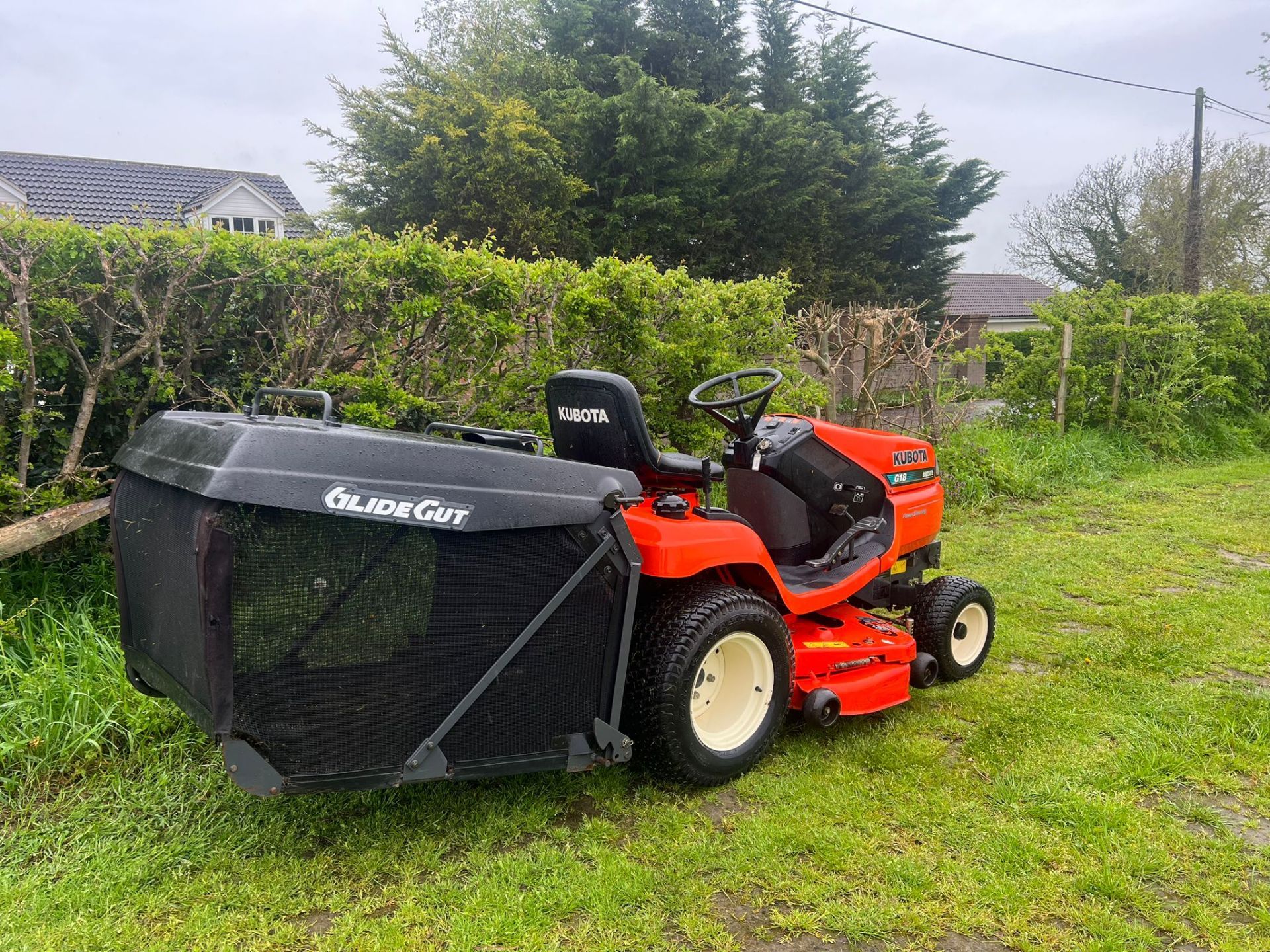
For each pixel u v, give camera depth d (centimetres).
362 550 233
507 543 252
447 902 245
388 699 242
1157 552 672
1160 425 1186
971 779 318
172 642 245
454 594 246
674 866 262
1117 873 259
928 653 404
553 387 347
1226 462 1171
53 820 285
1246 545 696
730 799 306
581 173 2398
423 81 2394
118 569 284
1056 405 1161
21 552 374
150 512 256
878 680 360
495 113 2184
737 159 2538
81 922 233
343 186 2278
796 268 2566
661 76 2798
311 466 224
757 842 274
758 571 338
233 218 2572
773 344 724
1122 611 526
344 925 234
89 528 436
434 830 280
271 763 230
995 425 1112
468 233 2166
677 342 620
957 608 414
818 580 381
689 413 661
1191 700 386
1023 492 905
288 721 230
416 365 507
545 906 243
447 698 250
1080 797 300
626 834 283
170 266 425
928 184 3092
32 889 247
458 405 521
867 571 395
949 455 872
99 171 2492
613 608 274
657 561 295
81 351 440
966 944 232
